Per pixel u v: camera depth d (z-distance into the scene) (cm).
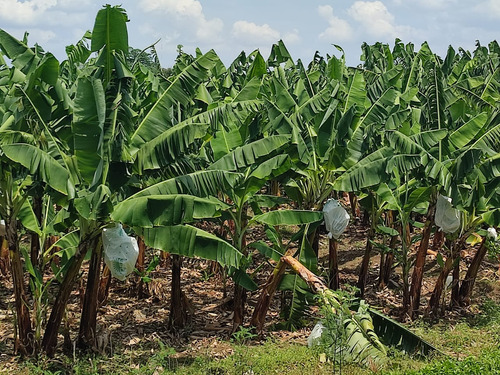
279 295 1214
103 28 793
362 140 1061
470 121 1079
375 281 1338
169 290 1209
